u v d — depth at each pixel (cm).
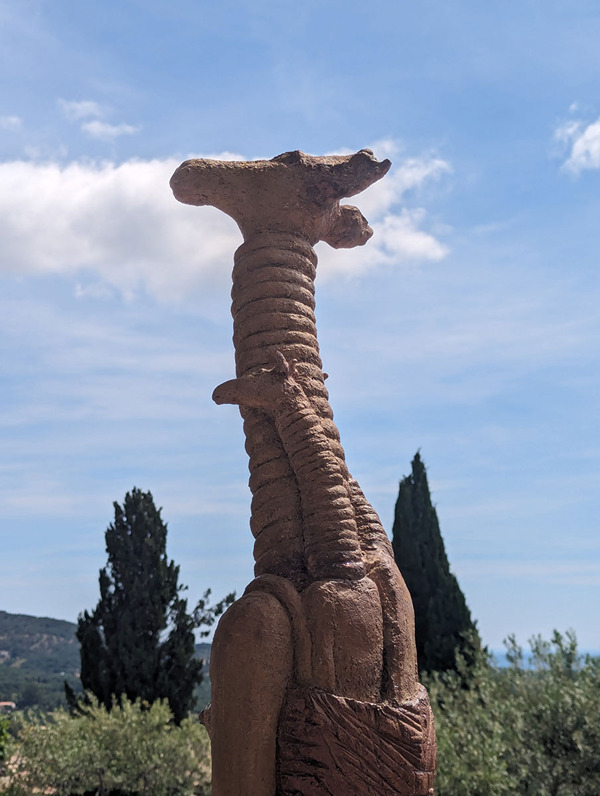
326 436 385
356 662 345
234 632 337
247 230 425
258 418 398
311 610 346
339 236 466
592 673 1027
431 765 350
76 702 1323
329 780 325
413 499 1402
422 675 1209
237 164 425
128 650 1408
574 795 923
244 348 405
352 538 367
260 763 330
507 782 876
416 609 1348
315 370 407
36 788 1110
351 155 435
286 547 372
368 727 334
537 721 966
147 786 1134
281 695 337
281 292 409
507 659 1109
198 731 1187
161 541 1482
